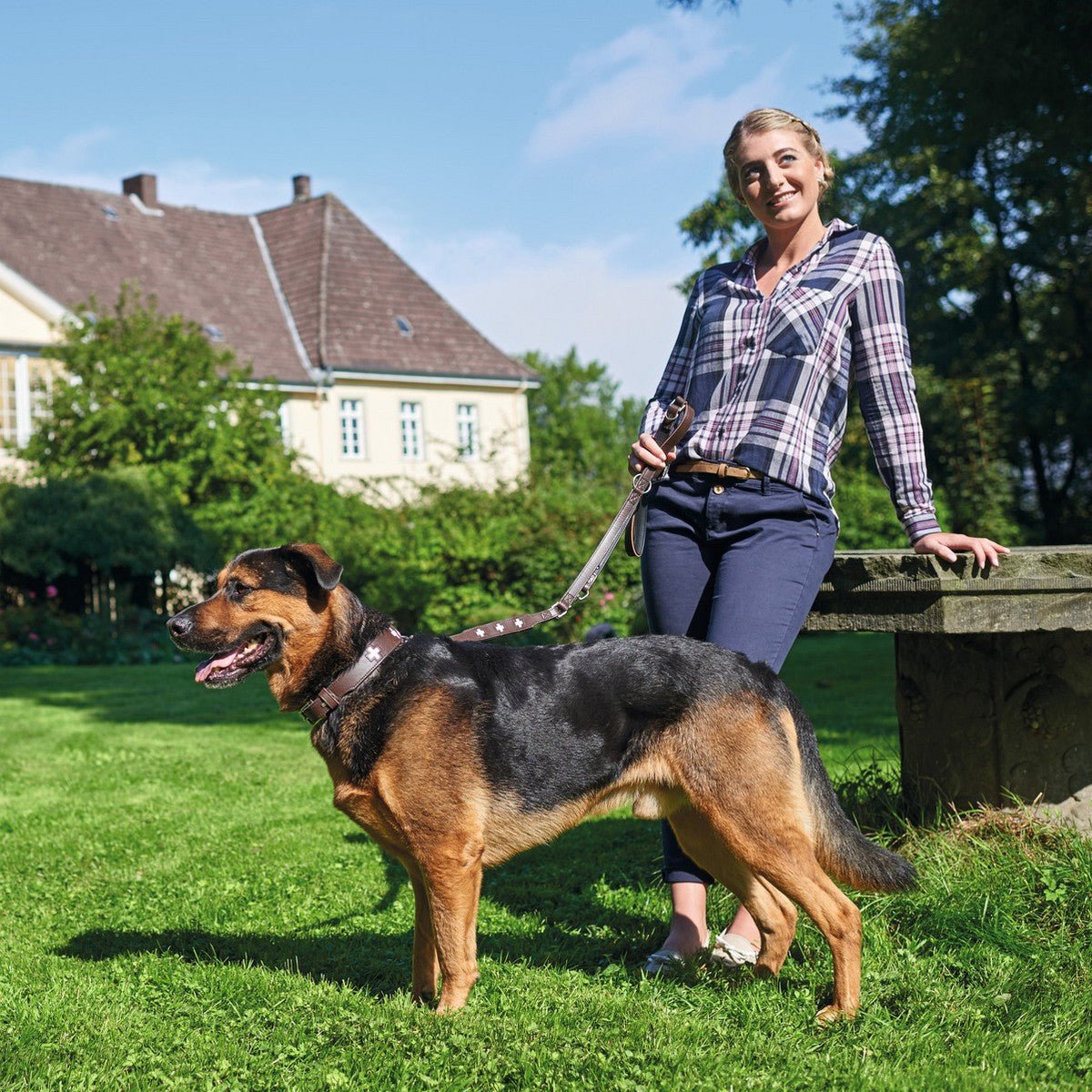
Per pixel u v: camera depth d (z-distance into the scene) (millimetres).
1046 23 13055
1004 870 4250
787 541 3957
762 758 3518
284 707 3760
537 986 3828
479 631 3975
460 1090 3064
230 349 32188
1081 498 28375
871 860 3559
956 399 24766
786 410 3971
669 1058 3189
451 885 3520
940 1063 3148
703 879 4184
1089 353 26828
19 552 19578
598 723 3615
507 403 37312
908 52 18312
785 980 3824
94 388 22906
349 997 3758
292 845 6117
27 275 30406
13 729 10805
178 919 4898
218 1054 3338
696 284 4473
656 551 4168
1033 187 23609
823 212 26391
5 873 5719
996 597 4055
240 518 21203
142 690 14039
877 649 17188
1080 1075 3068
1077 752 4648
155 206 35438
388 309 35625
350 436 34000
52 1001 3820
